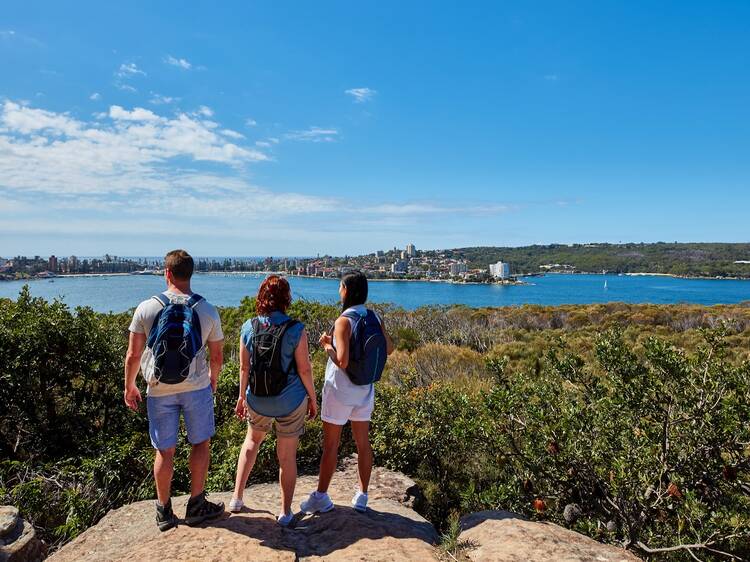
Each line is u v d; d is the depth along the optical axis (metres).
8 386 6.52
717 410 4.13
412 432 6.24
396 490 4.84
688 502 3.75
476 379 10.28
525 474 4.81
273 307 3.33
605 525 4.32
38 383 6.88
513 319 25.11
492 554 2.83
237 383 7.09
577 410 4.69
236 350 11.13
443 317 22.58
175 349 3.00
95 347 7.23
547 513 4.55
